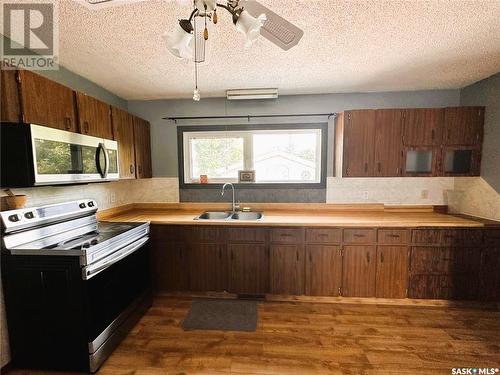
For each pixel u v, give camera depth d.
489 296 2.33
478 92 2.53
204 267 2.56
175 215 2.82
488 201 2.45
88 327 1.60
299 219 2.54
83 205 2.17
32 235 1.71
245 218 2.88
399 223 2.36
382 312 2.32
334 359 1.75
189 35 1.03
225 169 3.14
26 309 1.62
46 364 1.65
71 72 2.21
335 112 2.91
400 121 2.55
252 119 3.02
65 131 1.68
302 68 2.18
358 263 2.43
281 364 1.71
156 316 2.27
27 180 1.44
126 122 2.57
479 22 1.49
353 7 1.35
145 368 1.68
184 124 3.09
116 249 1.89
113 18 1.43
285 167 3.07
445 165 2.56
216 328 2.10
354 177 2.70
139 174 2.84
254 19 0.99
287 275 2.49
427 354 1.79
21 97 1.44
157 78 2.40
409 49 1.84
